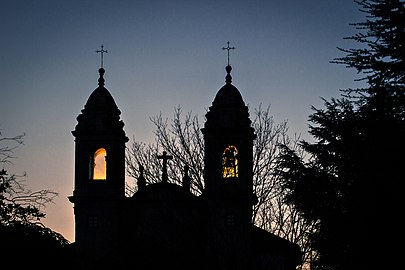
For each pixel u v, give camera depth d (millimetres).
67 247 49562
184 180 59594
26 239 43594
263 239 53438
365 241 23500
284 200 26359
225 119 73125
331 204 24734
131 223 76062
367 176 23547
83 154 77750
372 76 22484
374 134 23328
